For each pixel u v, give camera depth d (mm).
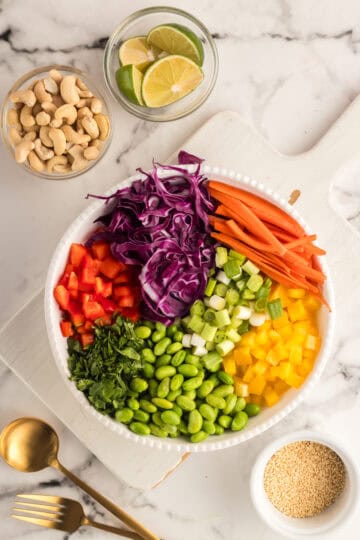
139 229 723
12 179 799
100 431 771
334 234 767
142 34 790
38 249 803
